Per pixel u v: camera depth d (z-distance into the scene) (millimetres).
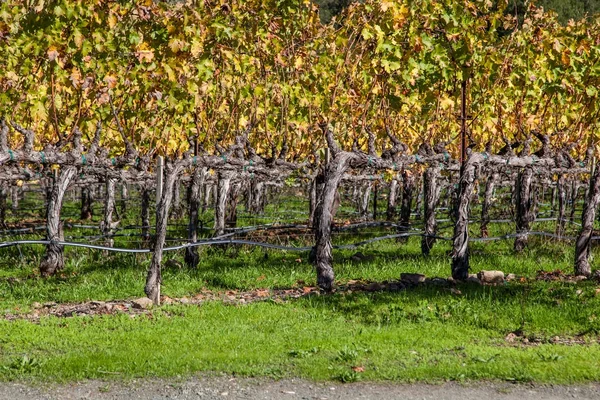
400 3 18375
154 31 18031
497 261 20141
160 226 14766
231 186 25234
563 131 23422
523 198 22844
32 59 18297
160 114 19969
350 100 21234
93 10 16203
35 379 9914
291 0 21328
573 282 16797
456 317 13477
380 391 9547
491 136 21609
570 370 10250
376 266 19391
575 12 51844
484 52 19125
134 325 12828
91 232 27547
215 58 19797
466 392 9547
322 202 16031
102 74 17656
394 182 29656
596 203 18000
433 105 22453
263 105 21031
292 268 18953
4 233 24641
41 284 17016
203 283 17016
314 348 11234
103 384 9758
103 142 21906
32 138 16609
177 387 9656
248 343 11602
